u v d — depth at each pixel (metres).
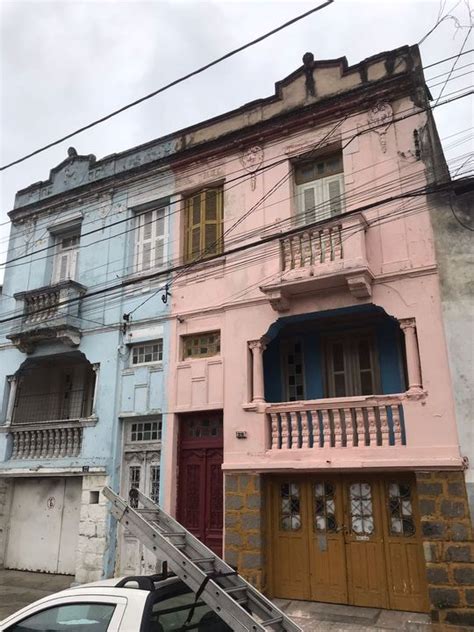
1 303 15.22
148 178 13.31
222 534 10.15
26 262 15.18
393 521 8.85
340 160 11.04
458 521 7.87
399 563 8.62
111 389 12.14
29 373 14.85
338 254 9.60
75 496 12.80
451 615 7.59
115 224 13.38
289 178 11.20
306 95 11.44
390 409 8.85
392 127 10.24
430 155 9.71
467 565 7.67
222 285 11.30
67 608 4.13
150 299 12.30
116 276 13.02
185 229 12.44
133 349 12.41
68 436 12.70
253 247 11.06
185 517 10.64
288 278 9.77
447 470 8.09
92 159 14.72
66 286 13.12
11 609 9.79
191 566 4.12
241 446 9.97
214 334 11.32
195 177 12.52
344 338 10.86
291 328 11.16
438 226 9.27
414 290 9.16
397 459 8.45
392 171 9.98
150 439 11.62
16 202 16.16
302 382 10.97
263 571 9.29
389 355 10.27
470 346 8.46
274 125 11.52
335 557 9.10
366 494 9.17
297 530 9.51
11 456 13.58
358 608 8.63
